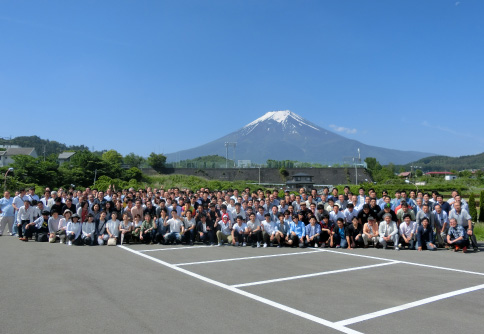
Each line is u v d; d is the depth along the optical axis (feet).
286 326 14.82
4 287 20.35
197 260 28.91
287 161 186.39
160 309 16.87
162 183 139.33
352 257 30.55
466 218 33.68
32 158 119.34
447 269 25.54
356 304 17.65
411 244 34.68
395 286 20.92
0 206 41.60
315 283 21.61
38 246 35.04
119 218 39.45
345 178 170.71
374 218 36.14
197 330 14.37
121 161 217.77
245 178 175.32
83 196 41.04
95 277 22.86
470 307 17.17
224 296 18.94
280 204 41.50
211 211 38.73
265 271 24.89
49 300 18.11
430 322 15.26
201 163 189.37
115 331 14.24
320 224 36.91
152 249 34.45
